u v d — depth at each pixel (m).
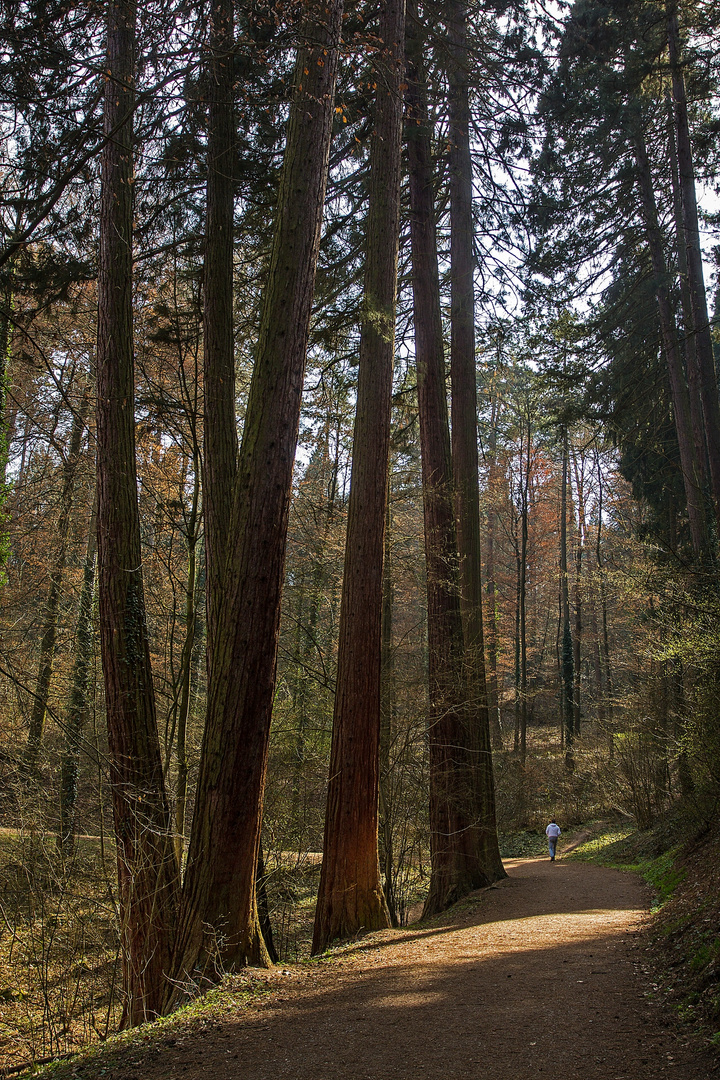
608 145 14.46
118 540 8.76
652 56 14.16
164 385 12.77
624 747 19.58
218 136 9.46
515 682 33.44
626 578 11.59
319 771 13.66
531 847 22.83
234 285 11.93
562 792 25.62
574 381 15.72
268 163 10.36
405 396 15.46
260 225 11.20
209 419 9.43
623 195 15.52
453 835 12.38
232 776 7.04
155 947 7.82
